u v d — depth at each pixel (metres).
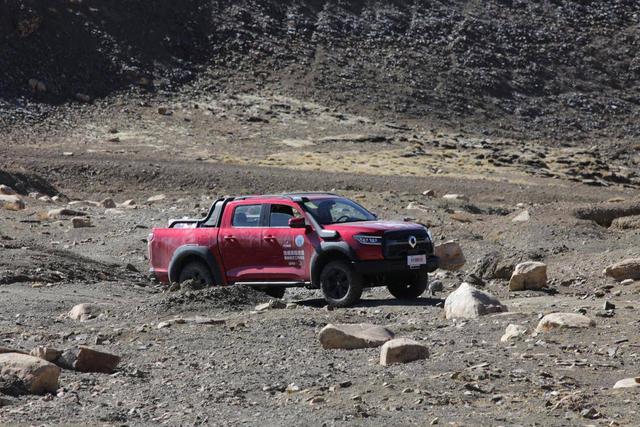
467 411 25.03
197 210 120.38
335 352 34.31
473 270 63.06
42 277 60.94
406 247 48.22
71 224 102.81
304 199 50.22
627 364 30.44
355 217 50.75
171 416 25.31
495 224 88.75
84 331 40.88
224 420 24.81
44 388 28.30
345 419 24.31
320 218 49.53
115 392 28.50
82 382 29.69
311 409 25.75
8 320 45.44
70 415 25.30
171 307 45.97
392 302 48.97
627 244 76.50
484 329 37.72
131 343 37.62
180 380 30.30
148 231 95.75
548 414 24.47
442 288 56.34
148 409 26.23
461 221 103.62
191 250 51.75
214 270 51.25
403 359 31.53
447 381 28.36
